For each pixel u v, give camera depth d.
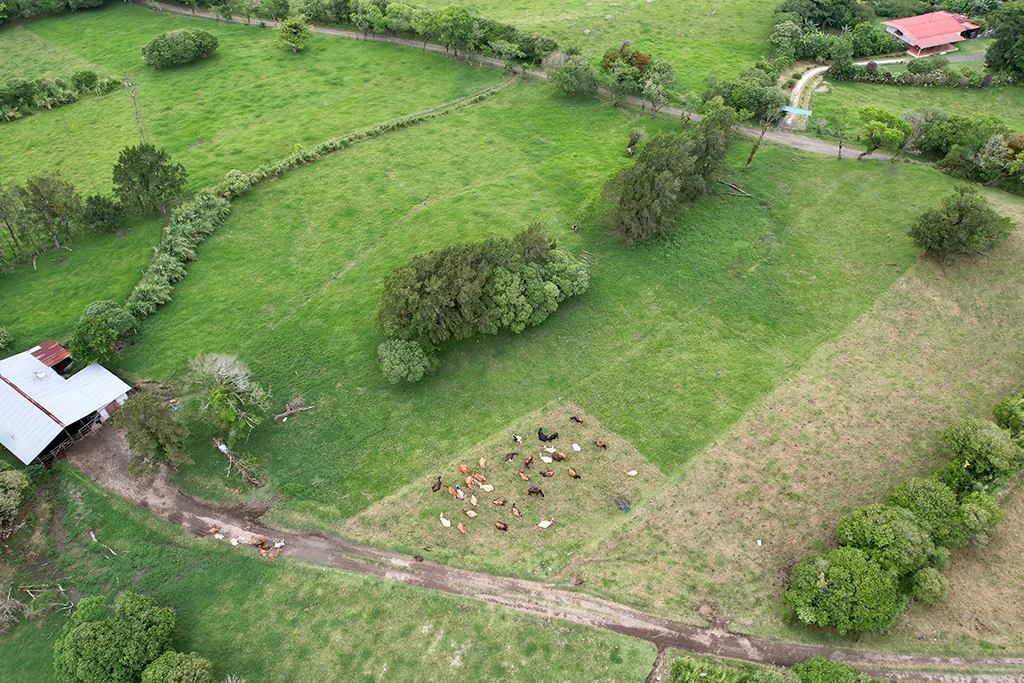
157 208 89.94
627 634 50.84
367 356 71.31
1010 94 117.31
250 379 68.38
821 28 142.12
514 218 89.50
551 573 54.50
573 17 143.00
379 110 112.12
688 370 70.56
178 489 60.31
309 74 122.56
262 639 50.78
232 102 114.69
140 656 46.97
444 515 58.41
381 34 134.88
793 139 105.88
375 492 60.19
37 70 125.38
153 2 149.38
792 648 49.94
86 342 67.88
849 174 97.06
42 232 85.25
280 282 80.06
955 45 134.62
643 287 79.62
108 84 118.31
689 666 47.34
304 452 63.03
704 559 55.28
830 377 69.88
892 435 64.44
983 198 78.25
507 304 70.00
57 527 57.97
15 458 62.31
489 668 49.16
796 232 87.50
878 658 49.38
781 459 62.59
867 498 59.47
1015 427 60.69
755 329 74.94
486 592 53.38
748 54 130.88
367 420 65.81
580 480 60.94
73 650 47.19
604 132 106.88
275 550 55.88
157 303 76.38
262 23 139.62
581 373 70.31
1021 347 72.69
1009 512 58.25
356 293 78.31
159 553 55.97
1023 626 51.22
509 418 66.19
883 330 74.56
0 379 65.94
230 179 93.69
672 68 114.25
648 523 57.72
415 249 84.38
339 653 50.03
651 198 81.31
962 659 49.50
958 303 77.38
